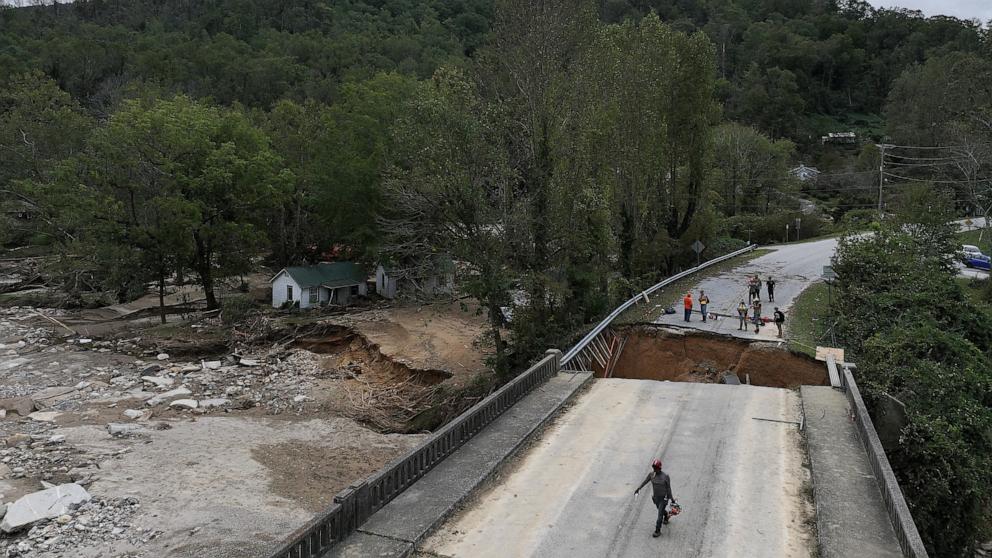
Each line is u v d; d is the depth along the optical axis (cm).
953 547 1825
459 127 2766
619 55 3772
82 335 4381
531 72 2988
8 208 5688
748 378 2598
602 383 2305
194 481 2208
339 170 4841
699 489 1413
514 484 1455
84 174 4550
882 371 2114
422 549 1166
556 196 2961
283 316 4550
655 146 3853
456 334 4041
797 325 2903
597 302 3200
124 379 3453
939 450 1828
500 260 2872
